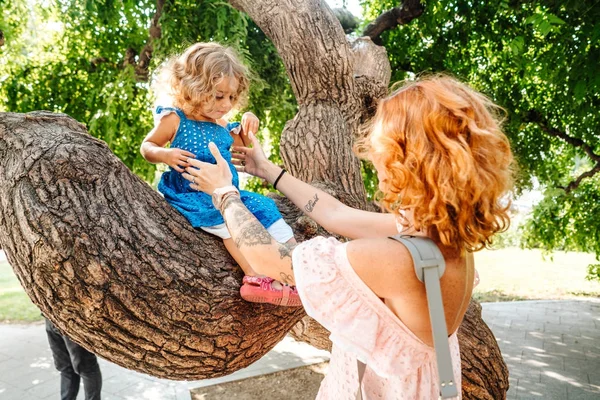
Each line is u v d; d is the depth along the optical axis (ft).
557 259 46.78
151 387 15.74
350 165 8.41
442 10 17.26
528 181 22.22
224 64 5.68
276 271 3.74
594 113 18.22
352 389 3.80
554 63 15.69
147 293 4.58
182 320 4.74
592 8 13.32
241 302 5.09
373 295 3.38
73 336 4.74
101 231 4.53
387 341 3.43
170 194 5.63
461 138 3.23
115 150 18.04
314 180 8.16
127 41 18.21
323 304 3.40
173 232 5.08
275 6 9.09
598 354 20.49
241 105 6.43
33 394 14.98
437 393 3.57
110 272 4.42
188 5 16.65
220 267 5.12
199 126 5.92
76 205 4.55
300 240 6.27
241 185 21.36
